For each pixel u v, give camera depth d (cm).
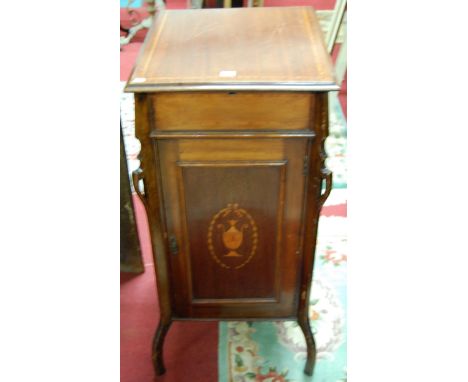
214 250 109
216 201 102
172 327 145
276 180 98
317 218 102
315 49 99
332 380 129
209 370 132
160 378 130
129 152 212
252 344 139
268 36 105
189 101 88
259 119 90
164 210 102
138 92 85
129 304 152
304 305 117
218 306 119
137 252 159
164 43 102
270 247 109
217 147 94
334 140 230
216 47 100
